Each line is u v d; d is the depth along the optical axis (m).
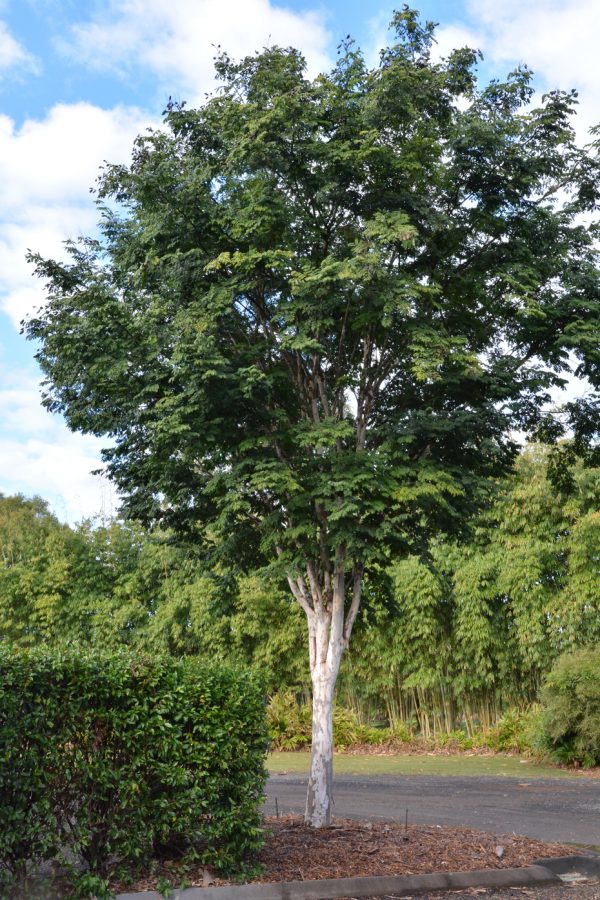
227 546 8.96
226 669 6.79
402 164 7.92
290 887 6.04
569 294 8.51
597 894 6.42
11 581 25.89
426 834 7.91
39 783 5.44
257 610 20.88
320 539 8.52
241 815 6.43
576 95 8.83
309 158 8.12
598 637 16.47
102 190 8.82
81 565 25.38
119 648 6.38
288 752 19.50
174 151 8.58
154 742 6.04
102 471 8.97
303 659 20.77
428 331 7.88
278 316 8.01
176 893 5.73
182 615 22.89
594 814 9.79
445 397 8.73
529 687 18.14
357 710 21.45
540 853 7.47
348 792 11.96
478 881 6.61
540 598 17.14
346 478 7.75
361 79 8.38
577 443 9.59
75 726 5.71
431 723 19.83
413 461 8.30
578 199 9.01
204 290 8.40
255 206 7.89
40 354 8.77
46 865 5.88
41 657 5.68
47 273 8.70
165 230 8.25
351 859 6.83
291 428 8.12
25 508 40.38
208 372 7.14
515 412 8.75
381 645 19.58
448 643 18.69
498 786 12.50
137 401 8.10
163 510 9.29
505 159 8.37
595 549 16.59
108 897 5.54
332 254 8.36
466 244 8.81
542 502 17.47
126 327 8.26
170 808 6.08
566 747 14.96
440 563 18.42
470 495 8.42
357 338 8.95
